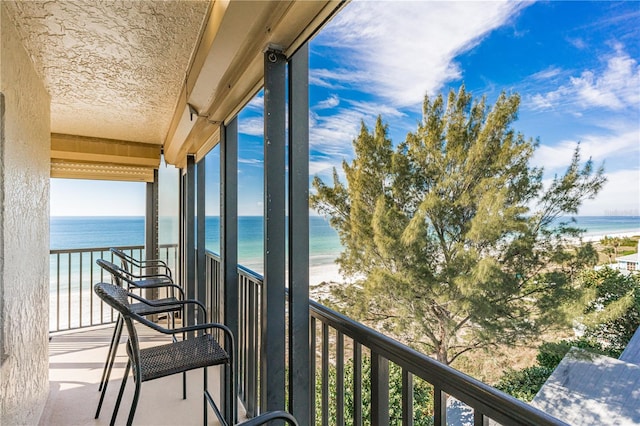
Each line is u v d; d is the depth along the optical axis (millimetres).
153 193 4164
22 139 1517
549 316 3475
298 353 1275
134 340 1216
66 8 1334
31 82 1700
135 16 1396
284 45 1242
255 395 1973
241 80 1537
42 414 1949
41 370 1905
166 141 3443
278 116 1304
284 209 1345
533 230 3721
